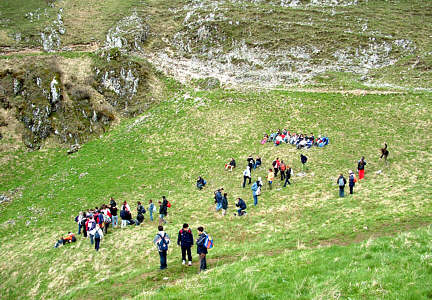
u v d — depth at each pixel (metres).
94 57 63.09
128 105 57.44
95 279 20.69
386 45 66.12
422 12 78.38
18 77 56.38
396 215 19.28
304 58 65.69
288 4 91.62
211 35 75.56
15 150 49.59
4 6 82.38
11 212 37.47
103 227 27.09
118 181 38.88
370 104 44.88
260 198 28.75
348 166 32.25
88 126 53.53
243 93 54.16
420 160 30.48
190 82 60.97
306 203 25.94
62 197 37.97
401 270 10.55
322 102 47.78
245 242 20.61
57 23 78.56
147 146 45.66
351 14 80.56
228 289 11.12
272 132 43.09
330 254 13.62
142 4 94.44
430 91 46.19
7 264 26.66
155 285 15.20
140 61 63.94
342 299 9.31
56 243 27.38
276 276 11.73
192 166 39.22
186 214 28.66
